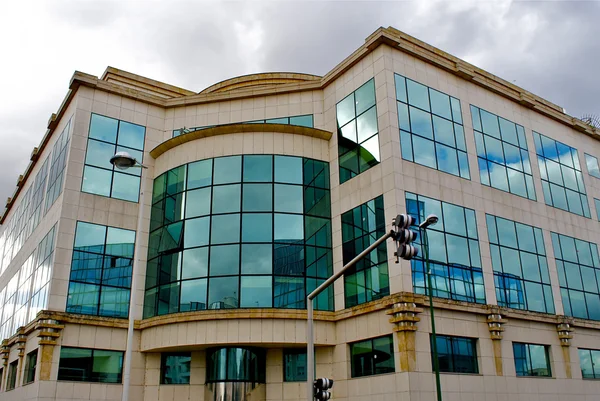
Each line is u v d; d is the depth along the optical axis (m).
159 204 31.75
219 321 26.91
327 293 28.88
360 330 26.77
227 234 28.66
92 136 31.97
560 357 30.72
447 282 27.06
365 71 30.62
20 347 30.72
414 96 29.91
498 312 27.78
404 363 23.84
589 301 34.69
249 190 29.55
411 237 14.70
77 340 28.06
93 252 30.14
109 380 28.38
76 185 30.77
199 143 31.09
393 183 26.97
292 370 28.05
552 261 33.47
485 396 25.97
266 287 27.70
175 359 29.00
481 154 32.16
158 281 29.72
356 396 26.23
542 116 37.84
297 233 29.22
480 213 30.42
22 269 38.28
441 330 25.64
